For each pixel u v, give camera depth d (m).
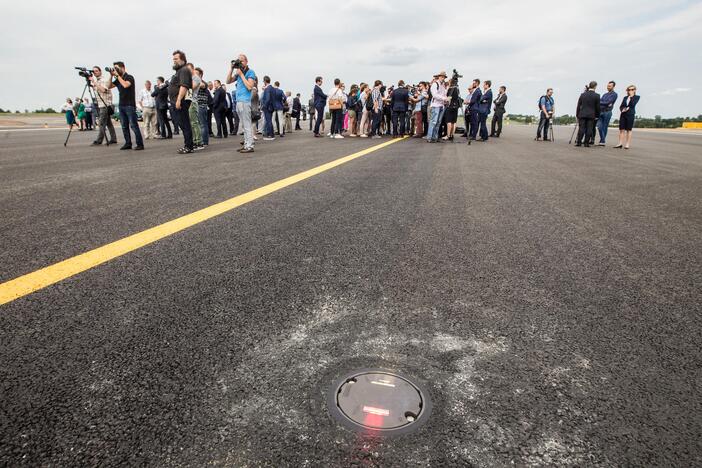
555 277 2.03
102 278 1.92
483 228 2.88
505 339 1.46
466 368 1.29
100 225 2.80
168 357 1.32
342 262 2.16
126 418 1.06
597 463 0.96
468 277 2.00
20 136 13.28
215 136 13.45
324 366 1.28
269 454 0.95
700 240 2.71
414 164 6.30
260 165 5.94
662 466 0.95
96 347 1.37
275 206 3.40
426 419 1.07
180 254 2.25
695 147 12.55
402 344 1.42
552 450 0.99
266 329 1.49
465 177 5.14
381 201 3.66
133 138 12.85
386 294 1.79
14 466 0.92
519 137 15.77
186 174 5.05
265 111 11.86
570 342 1.45
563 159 7.72
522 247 2.48
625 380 1.25
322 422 1.05
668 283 1.99
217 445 0.98
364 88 14.29
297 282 1.90
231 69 7.39
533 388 1.21
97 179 4.66
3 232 2.63
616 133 24.53
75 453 0.96
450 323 1.56
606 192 4.41
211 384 1.19
